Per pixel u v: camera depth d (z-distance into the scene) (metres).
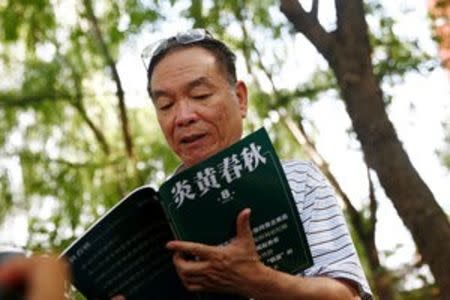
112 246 2.37
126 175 12.13
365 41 6.68
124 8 11.10
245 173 2.25
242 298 2.30
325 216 2.52
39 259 1.14
